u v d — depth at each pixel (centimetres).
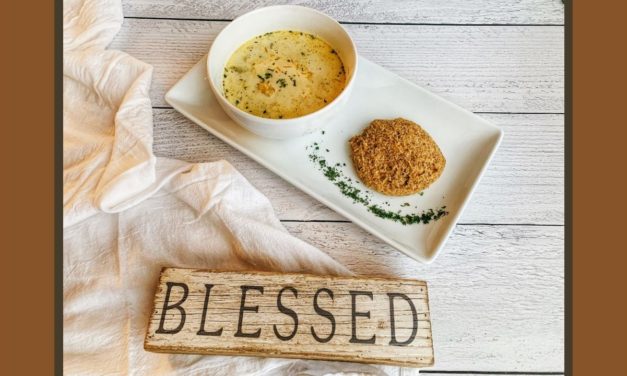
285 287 50
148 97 60
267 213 56
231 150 60
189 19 67
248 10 68
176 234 55
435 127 59
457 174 57
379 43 66
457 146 58
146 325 51
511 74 64
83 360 50
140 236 55
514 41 66
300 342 48
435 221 55
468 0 68
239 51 61
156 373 49
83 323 51
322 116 55
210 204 55
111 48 65
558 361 51
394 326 49
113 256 54
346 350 48
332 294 50
